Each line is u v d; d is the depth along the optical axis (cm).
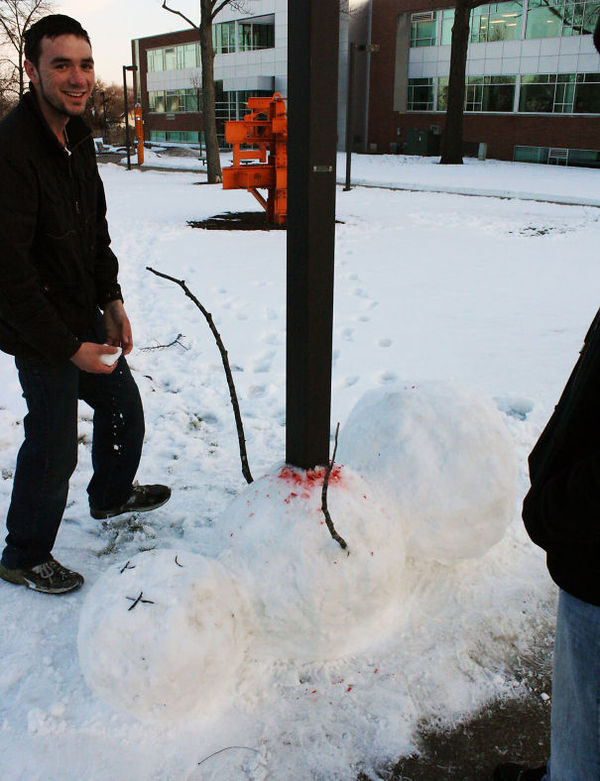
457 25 2802
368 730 199
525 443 390
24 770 185
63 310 247
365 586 196
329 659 212
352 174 2467
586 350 140
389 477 237
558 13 3200
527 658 229
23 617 244
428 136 3525
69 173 231
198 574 187
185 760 188
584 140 3206
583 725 137
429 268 893
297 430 210
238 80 4706
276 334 596
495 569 271
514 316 666
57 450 244
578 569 133
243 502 211
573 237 1162
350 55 1842
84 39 214
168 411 434
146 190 1952
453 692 213
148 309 680
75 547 287
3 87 4188
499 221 1343
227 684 199
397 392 260
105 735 195
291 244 199
